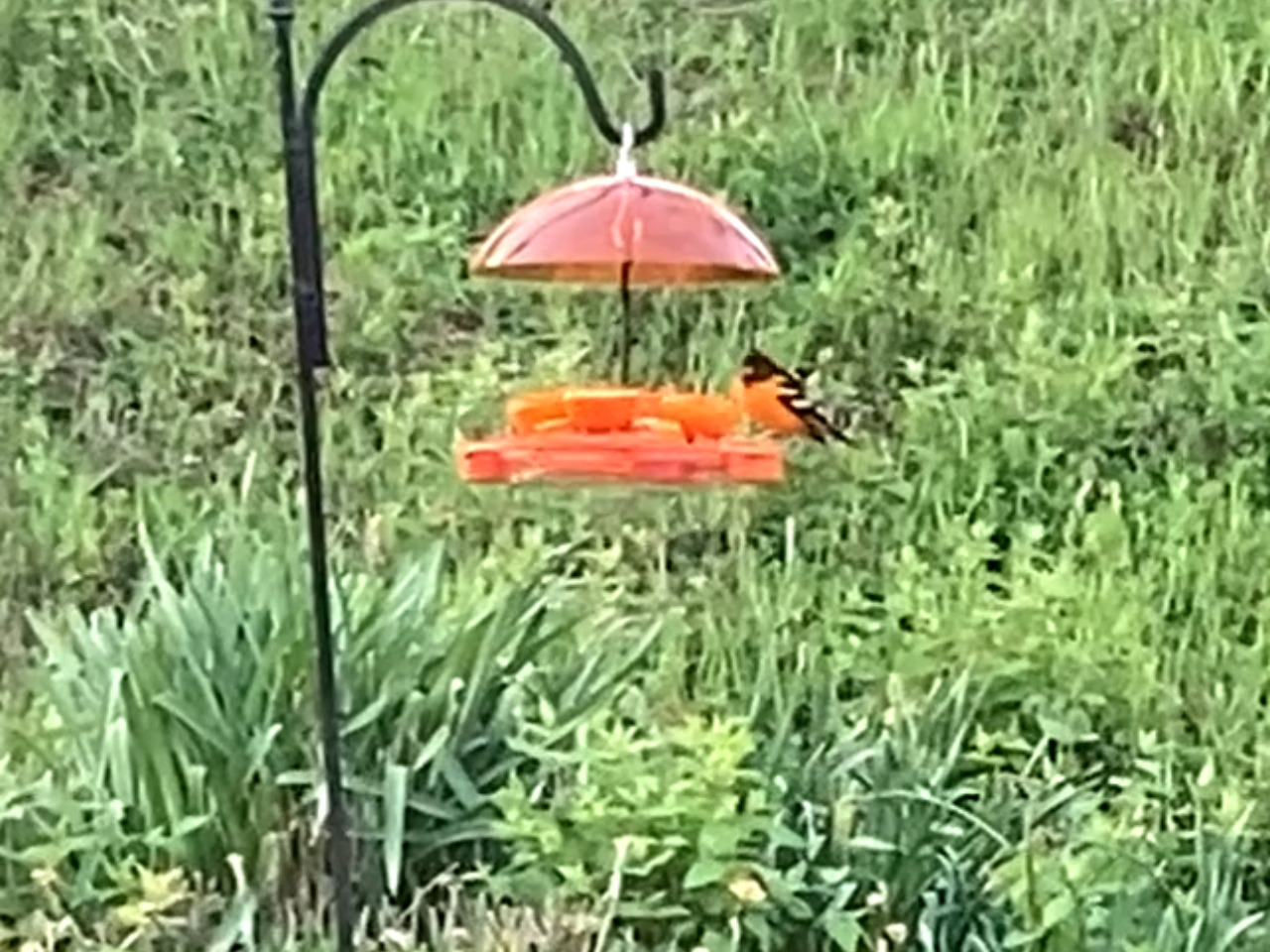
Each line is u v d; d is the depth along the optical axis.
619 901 6.51
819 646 8.28
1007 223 10.34
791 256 10.39
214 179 10.84
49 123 11.14
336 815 6.31
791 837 6.58
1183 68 11.30
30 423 9.52
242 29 11.61
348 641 6.85
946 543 8.80
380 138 10.93
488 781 6.85
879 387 9.73
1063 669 7.93
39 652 8.33
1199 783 7.36
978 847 6.88
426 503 9.07
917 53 11.54
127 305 10.18
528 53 11.45
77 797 6.83
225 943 6.43
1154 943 6.50
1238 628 8.55
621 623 8.07
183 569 8.42
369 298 10.14
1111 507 8.85
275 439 9.47
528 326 10.10
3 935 6.49
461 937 6.47
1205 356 9.64
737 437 5.70
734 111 11.15
